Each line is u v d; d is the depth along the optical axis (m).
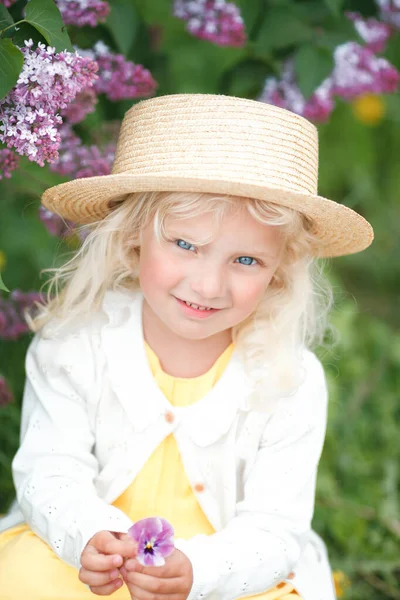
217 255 1.85
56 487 1.97
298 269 2.08
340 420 3.14
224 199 1.79
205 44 3.73
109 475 2.07
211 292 1.84
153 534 1.63
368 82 2.77
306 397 2.11
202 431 2.02
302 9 2.70
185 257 1.87
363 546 2.75
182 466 2.07
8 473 2.67
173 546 1.63
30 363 2.16
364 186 4.78
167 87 2.93
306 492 2.07
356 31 2.71
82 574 1.74
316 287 2.30
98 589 1.75
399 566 2.66
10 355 2.79
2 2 2.01
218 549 1.86
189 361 2.08
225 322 1.93
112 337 2.08
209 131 1.83
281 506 2.01
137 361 2.06
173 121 1.86
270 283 2.14
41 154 1.82
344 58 2.71
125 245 2.06
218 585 1.83
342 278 4.74
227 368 2.07
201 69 3.75
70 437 2.07
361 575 2.69
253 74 2.79
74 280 2.11
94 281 2.09
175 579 1.74
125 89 2.34
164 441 2.06
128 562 1.72
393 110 4.43
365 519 2.82
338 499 2.84
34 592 1.88
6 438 2.71
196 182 1.73
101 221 2.05
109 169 2.37
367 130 4.82
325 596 2.06
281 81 2.73
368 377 3.35
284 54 2.73
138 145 1.91
